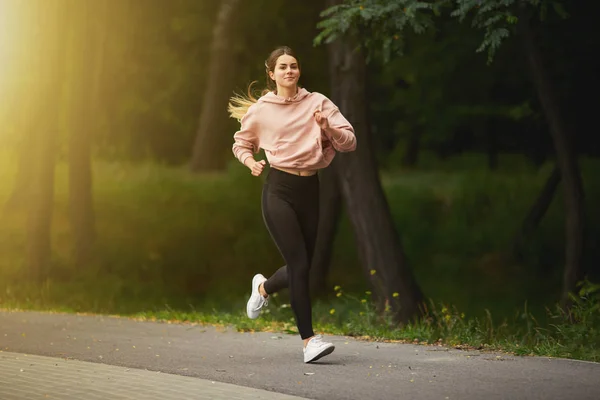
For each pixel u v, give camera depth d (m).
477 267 28.50
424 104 32.62
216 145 38.16
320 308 18.22
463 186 34.91
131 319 12.21
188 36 39.88
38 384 7.54
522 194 33.69
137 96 41.16
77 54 23.48
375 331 10.50
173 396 7.02
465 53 27.39
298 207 8.36
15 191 30.56
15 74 24.78
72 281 22.80
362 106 17.59
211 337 10.23
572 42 22.95
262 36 35.97
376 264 17.33
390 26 13.42
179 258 27.44
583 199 21.12
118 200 32.44
